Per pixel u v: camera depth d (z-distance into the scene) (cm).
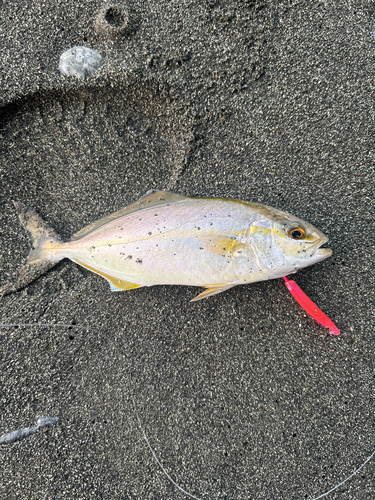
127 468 34
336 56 38
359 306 36
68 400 35
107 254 35
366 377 35
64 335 36
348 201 37
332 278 36
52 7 38
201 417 34
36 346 36
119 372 36
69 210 38
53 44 37
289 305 36
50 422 35
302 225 33
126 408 35
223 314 36
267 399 35
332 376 35
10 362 36
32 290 37
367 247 37
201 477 33
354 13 38
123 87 37
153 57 37
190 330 36
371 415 34
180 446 34
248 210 34
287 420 34
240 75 37
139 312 37
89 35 37
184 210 34
